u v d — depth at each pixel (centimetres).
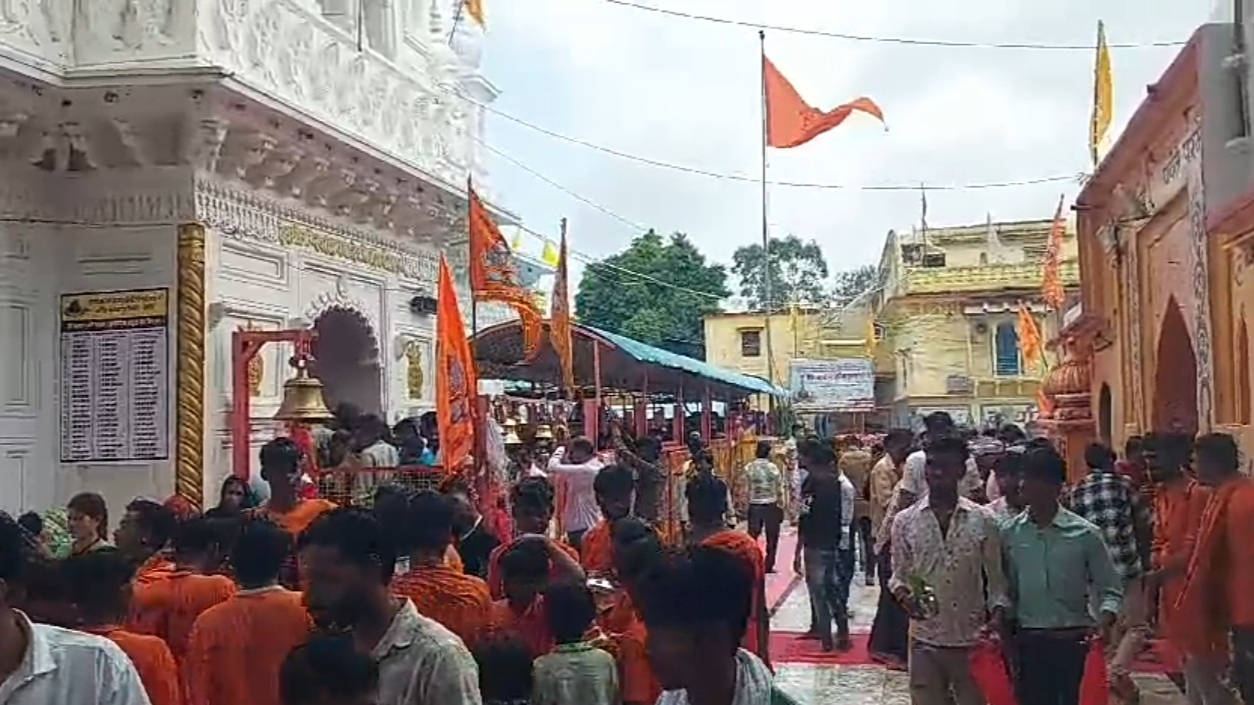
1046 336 4619
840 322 5612
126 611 514
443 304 1100
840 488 1345
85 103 1175
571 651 580
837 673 1212
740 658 365
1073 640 715
